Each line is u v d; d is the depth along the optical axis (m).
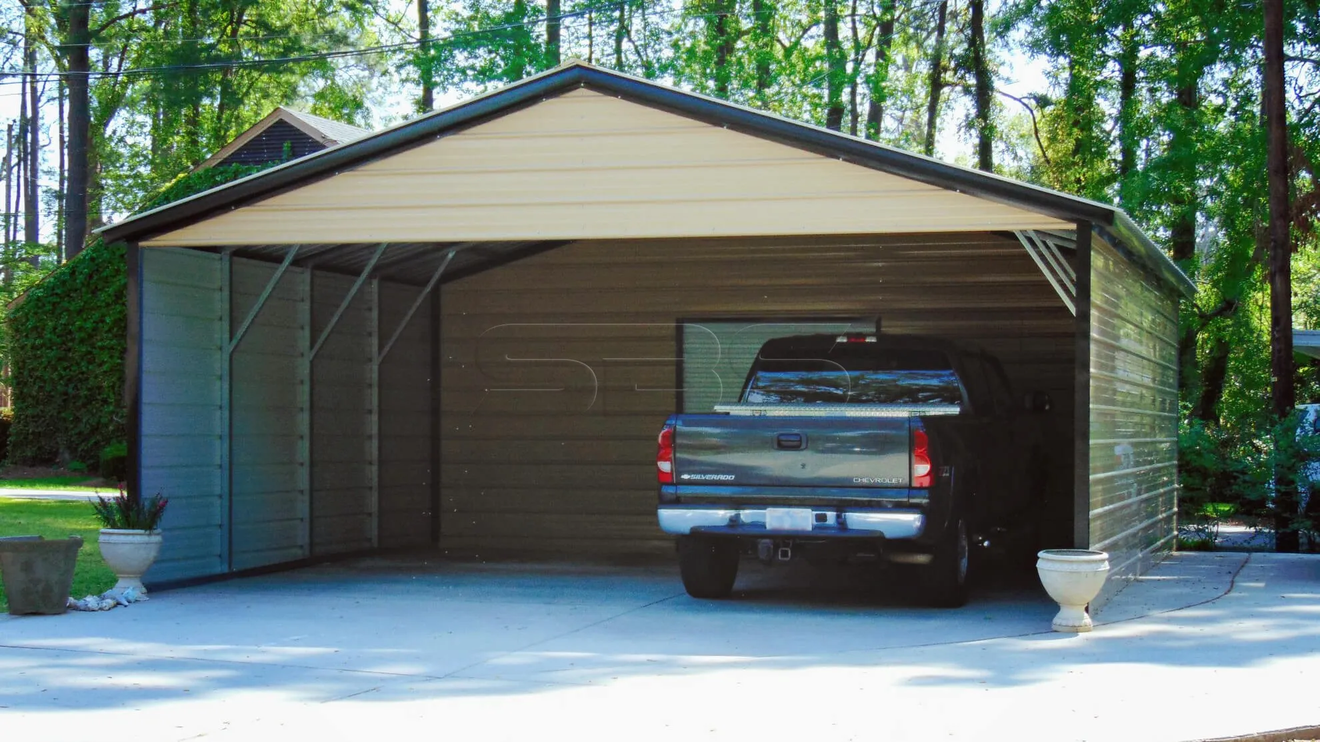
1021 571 12.38
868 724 6.18
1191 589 10.85
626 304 14.62
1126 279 10.63
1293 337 15.99
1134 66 25.56
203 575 11.47
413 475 14.73
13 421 28.00
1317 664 7.57
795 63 32.34
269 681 7.16
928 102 34.94
